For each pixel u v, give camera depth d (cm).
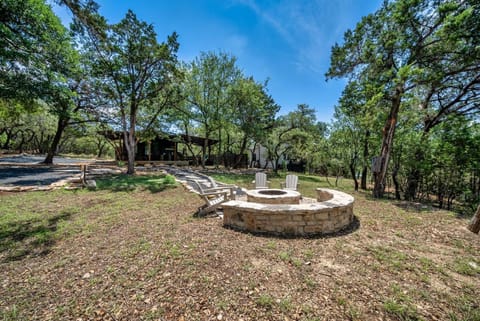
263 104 1595
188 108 1525
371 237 327
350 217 403
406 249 285
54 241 290
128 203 501
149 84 1029
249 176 1238
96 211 432
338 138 1028
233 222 355
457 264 245
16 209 432
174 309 162
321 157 1166
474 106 744
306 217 331
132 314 157
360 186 1040
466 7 548
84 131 1421
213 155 2128
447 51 604
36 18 609
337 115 1054
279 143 1708
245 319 153
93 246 274
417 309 167
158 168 1444
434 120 812
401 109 771
